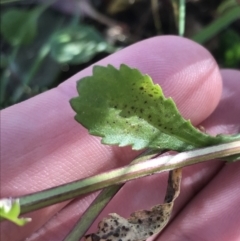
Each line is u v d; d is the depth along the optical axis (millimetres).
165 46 86
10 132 76
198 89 84
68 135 78
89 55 116
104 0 133
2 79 120
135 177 59
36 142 77
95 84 56
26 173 76
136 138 61
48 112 79
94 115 58
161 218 63
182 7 100
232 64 125
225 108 89
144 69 83
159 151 63
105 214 82
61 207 80
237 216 80
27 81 114
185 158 62
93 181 56
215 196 83
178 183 65
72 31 119
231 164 84
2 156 75
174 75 83
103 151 81
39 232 80
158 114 60
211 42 127
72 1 130
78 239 59
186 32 128
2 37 131
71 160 79
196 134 63
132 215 63
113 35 131
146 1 133
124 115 59
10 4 133
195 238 82
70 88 81
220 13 123
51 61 126
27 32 119
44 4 123
